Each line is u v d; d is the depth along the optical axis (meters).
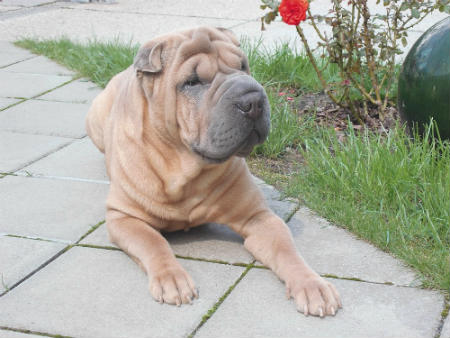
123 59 2.68
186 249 1.50
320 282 1.31
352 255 1.46
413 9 2.02
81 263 1.45
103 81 2.57
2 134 2.11
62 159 1.94
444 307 1.30
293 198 1.72
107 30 3.46
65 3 4.29
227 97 1.29
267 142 1.96
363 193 1.66
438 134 1.71
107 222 1.50
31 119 2.22
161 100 1.37
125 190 1.47
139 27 3.51
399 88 1.88
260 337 1.23
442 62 1.74
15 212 1.66
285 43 2.77
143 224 1.47
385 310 1.29
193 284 1.34
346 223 1.57
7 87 2.54
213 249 1.50
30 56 3.00
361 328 1.25
